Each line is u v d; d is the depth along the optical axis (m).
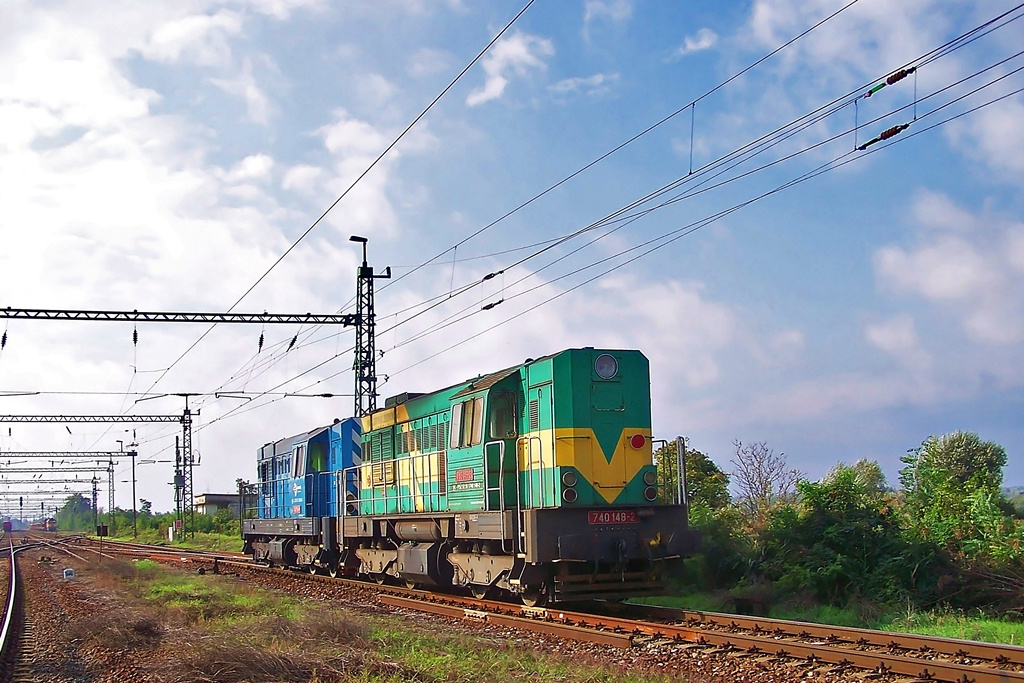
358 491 25.31
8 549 63.50
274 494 33.56
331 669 11.09
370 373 31.27
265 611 18.20
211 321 29.52
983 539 16.19
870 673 10.00
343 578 25.94
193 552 50.75
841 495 18.22
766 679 10.13
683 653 11.76
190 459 67.12
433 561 19.95
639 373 17.17
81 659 13.95
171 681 11.10
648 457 16.92
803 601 16.67
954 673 9.45
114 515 114.06
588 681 10.17
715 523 20.36
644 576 16.45
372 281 31.69
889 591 15.91
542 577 16.02
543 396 16.86
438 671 10.88
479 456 17.84
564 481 16.03
